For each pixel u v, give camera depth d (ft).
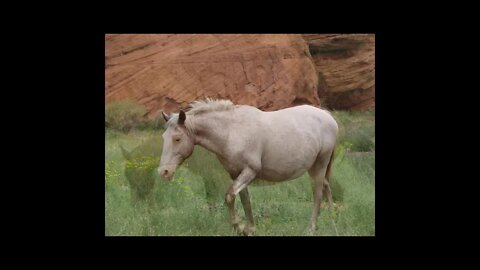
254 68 60.59
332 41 71.87
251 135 26.94
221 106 27.30
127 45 56.95
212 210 30.04
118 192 32.94
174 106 57.26
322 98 71.82
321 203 31.86
